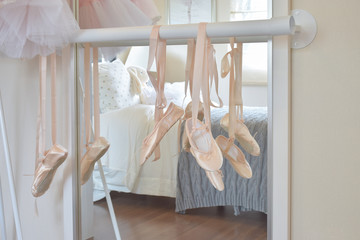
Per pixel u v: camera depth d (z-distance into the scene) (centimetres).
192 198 148
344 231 126
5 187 167
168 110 139
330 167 126
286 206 129
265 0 131
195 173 147
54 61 145
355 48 121
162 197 152
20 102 162
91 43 151
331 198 127
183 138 144
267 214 133
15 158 164
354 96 122
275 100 128
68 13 133
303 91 127
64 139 157
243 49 133
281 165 128
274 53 127
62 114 158
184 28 126
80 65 156
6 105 159
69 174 157
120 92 152
